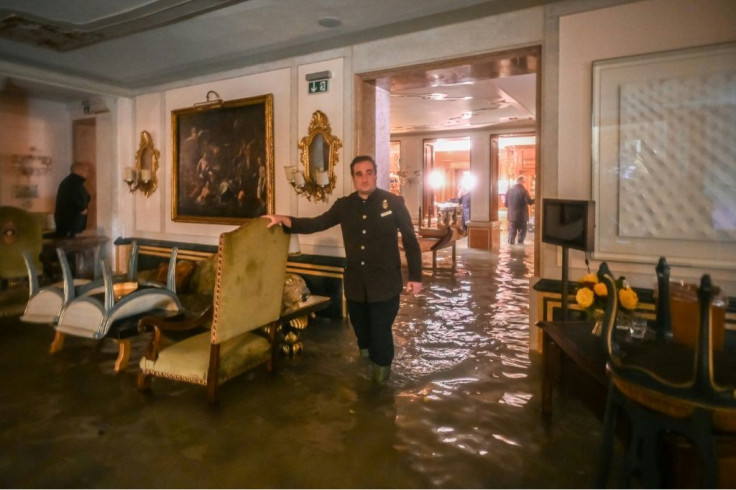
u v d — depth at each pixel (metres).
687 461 1.70
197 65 6.29
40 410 3.24
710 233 3.59
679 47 3.65
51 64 6.32
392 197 3.57
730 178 3.51
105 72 6.65
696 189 3.62
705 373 1.63
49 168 8.09
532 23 4.35
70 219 7.23
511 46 4.46
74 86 6.89
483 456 2.69
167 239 7.18
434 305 6.23
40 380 3.74
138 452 2.73
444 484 2.44
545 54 4.23
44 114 7.95
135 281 4.79
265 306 3.61
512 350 4.46
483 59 4.63
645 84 3.77
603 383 2.12
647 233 3.82
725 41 3.51
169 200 7.14
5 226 5.59
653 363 2.11
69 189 7.21
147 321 3.45
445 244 8.61
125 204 7.63
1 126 7.44
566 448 2.77
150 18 4.73
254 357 3.65
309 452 2.74
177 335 4.42
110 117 7.50
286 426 3.04
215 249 6.56
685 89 3.63
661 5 3.71
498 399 3.43
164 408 3.28
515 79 6.95
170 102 7.02
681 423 1.70
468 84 7.30
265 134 6.04
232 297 3.23
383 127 5.85
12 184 7.62
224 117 6.44
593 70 3.96
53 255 7.02
